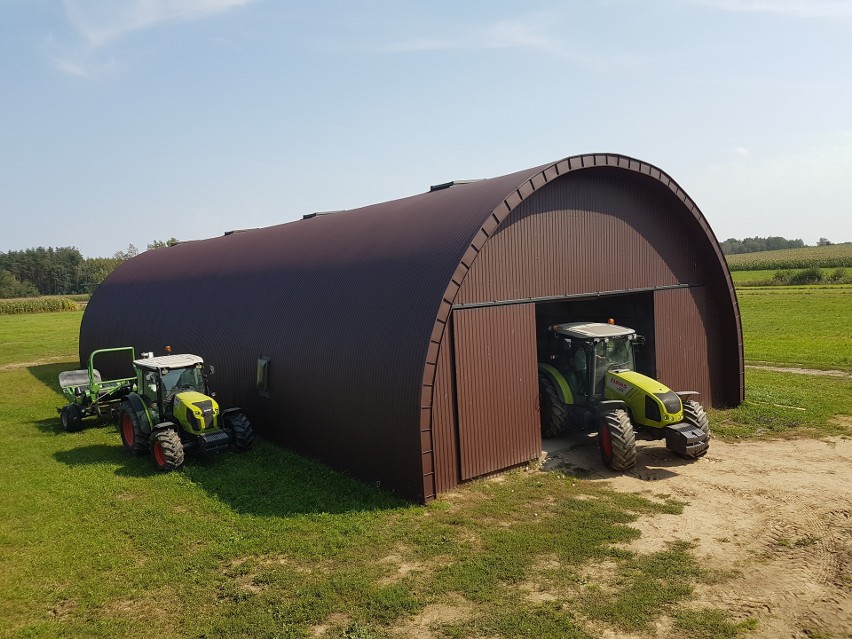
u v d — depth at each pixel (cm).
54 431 1634
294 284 1452
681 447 1166
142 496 1089
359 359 1149
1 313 6869
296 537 902
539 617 680
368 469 1132
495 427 1177
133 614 717
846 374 2106
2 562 854
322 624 682
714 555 825
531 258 1258
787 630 649
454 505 1024
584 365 1338
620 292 1450
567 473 1184
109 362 2267
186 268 2092
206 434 1244
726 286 1652
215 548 873
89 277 15412
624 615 680
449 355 1100
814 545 848
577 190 1359
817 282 7200
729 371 1691
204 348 1655
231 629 673
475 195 1259
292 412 1334
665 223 1567
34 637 673
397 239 1290
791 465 1185
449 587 750
